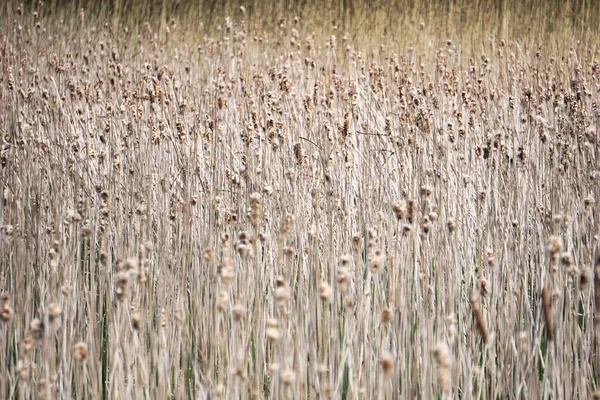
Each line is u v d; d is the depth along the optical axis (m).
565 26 23.81
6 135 12.76
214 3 27.48
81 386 7.40
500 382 7.58
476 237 10.66
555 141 12.56
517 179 11.38
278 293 5.76
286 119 13.16
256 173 10.19
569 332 7.57
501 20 25.28
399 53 22.11
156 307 8.61
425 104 13.85
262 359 7.71
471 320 8.16
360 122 13.94
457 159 11.85
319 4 26.72
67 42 22.70
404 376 7.15
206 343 7.77
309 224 10.34
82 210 9.00
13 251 9.41
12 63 19.28
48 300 8.02
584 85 15.33
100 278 9.11
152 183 10.95
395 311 7.73
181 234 10.26
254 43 23.14
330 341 7.57
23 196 9.91
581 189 10.88
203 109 15.16
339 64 19.53
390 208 9.95
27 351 6.27
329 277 9.03
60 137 12.54
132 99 14.50
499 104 15.33
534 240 10.20
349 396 7.04
